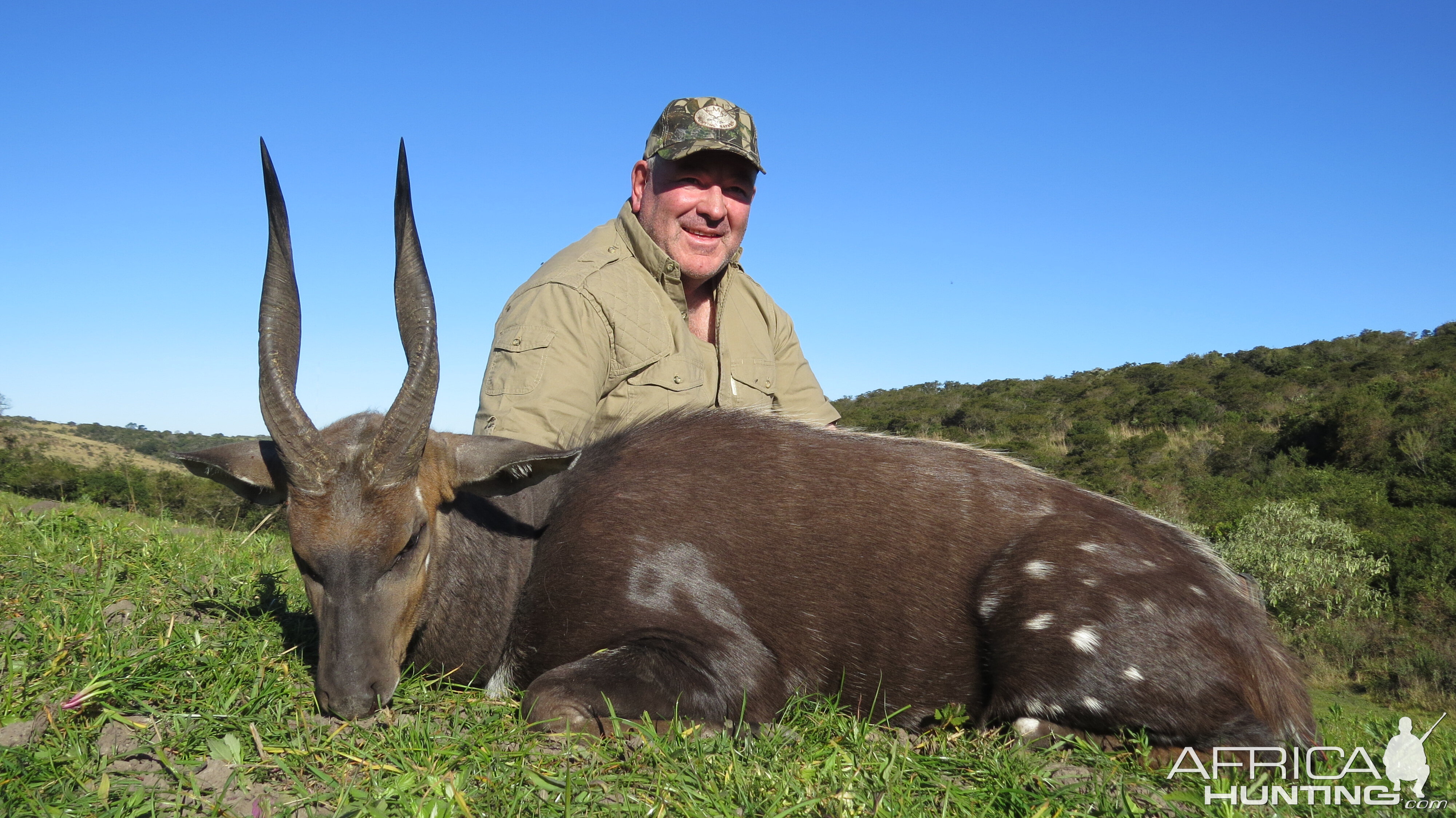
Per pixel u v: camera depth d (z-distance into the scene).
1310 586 23.78
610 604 3.73
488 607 3.86
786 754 3.23
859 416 69.25
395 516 3.29
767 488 4.05
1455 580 23.59
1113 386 70.56
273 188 3.22
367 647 3.24
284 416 3.19
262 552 6.67
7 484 19.45
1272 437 45.53
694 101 5.30
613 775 2.92
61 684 3.21
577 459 3.94
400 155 3.30
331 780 2.79
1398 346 69.19
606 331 4.89
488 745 3.10
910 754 3.31
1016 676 3.78
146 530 6.35
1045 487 4.27
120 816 2.47
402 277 3.35
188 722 3.06
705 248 5.36
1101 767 3.46
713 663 3.65
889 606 3.96
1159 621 3.72
